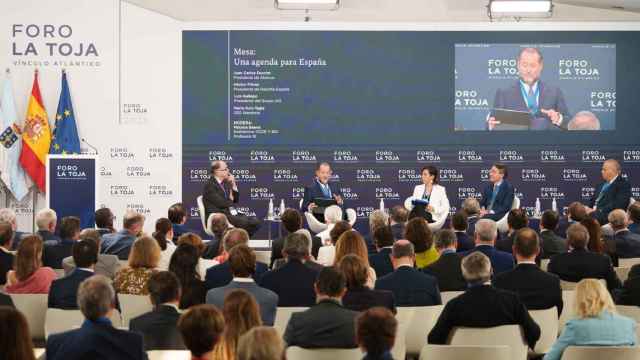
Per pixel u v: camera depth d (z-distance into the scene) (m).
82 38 14.67
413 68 14.88
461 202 14.87
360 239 7.40
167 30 14.77
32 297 7.17
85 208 13.16
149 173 14.74
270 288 7.07
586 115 14.88
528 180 14.91
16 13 14.59
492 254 7.89
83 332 4.70
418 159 14.88
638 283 7.12
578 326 5.49
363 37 14.86
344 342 5.32
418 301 6.85
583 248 7.96
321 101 14.88
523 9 14.70
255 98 14.84
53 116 14.66
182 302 6.85
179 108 14.78
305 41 14.84
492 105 14.88
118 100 14.70
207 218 13.24
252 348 3.70
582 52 14.87
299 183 14.88
